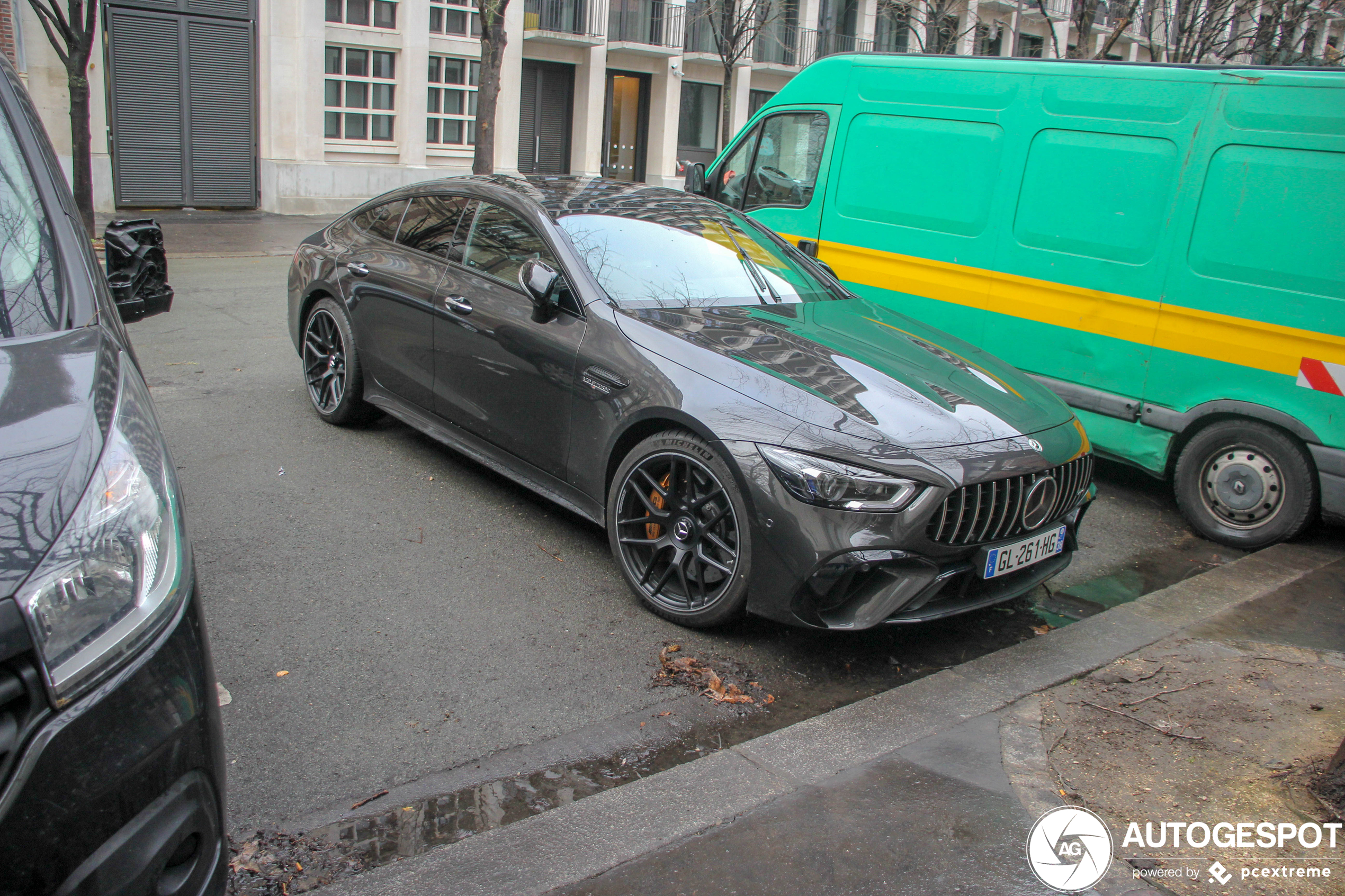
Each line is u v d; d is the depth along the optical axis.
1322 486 4.83
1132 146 5.38
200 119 17.56
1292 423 4.89
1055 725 3.20
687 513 3.72
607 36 25.56
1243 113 4.96
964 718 3.21
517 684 3.34
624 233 4.64
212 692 1.81
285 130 18.39
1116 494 6.07
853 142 6.83
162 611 1.71
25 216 2.40
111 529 1.68
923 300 6.42
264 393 6.48
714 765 2.88
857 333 4.32
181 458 5.20
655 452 3.77
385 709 3.13
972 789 2.81
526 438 4.40
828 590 3.36
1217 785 2.87
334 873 2.40
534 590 4.03
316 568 4.06
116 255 2.81
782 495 3.38
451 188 5.22
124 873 1.56
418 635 3.61
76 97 11.52
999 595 3.67
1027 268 5.86
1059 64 5.71
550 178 5.24
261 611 3.68
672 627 3.83
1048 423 3.88
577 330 4.15
